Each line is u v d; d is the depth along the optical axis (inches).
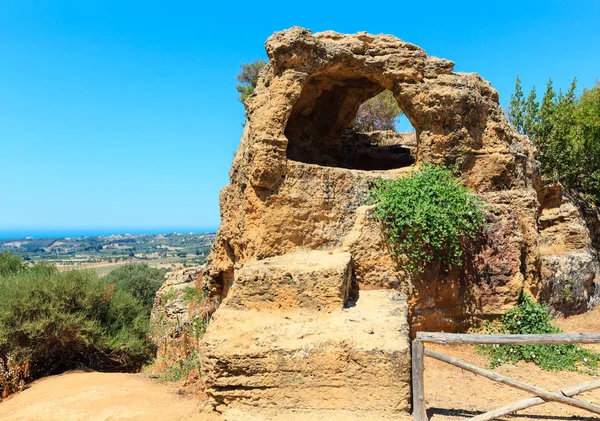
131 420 251.1
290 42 349.4
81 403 287.4
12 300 396.2
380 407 224.8
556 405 248.7
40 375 408.5
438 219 330.0
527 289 382.9
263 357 232.5
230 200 438.6
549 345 324.8
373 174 381.1
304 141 493.0
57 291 418.0
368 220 335.9
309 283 273.7
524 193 396.8
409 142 599.5
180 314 606.2
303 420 222.5
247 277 277.4
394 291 322.0
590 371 300.2
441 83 390.3
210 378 238.8
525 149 475.2
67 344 419.8
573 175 625.3
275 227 340.8
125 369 451.5
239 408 234.2
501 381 221.8
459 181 379.9
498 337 221.5
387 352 225.8
